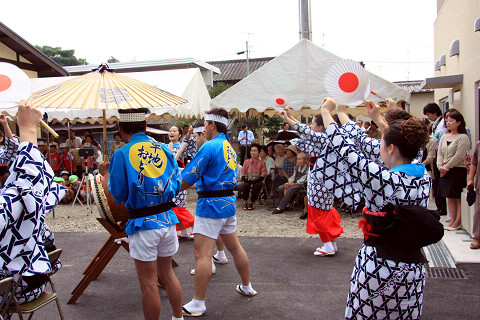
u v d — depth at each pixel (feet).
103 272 14.84
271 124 51.80
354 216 23.57
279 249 17.13
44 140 38.68
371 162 6.52
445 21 29.40
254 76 25.54
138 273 9.26
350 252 16.49
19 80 7.51
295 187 24.61
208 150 10.92
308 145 15.34
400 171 6.51
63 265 15.83
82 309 11.69
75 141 40.11
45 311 11.57
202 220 10.99
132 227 9.07
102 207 11.10
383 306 6.35
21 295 8.39
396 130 6.66
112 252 12.32
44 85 29.30
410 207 6.21
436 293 12.10
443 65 30.48
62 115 28.40
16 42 35.12
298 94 25.12
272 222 22.76
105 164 11.40
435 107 23.62
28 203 6.92
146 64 54.85
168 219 9.43
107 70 11.21
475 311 10.91
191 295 12.52
